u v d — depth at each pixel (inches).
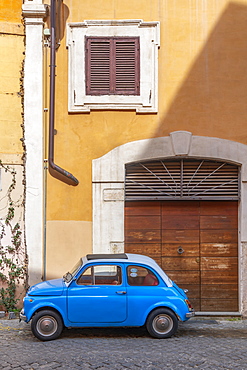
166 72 389.7
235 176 390.6
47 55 389.1
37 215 375.2
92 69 391.5
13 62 381.1
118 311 291.9
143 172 391.5
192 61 389.4
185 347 275.6
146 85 389.1
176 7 391.9
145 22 389.7
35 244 373.7
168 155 383.6
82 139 388.5
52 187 382.6
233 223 389.7
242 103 385.1
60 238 380.2
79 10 393.4
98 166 385.1
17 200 376.2
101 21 390.9
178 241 389.4
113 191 385.1
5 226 374.0
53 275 376.8
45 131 386.3
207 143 382.6
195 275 386.9
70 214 382.6
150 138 386.0
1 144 376.2
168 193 389.4
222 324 351.3
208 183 390.3
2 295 369.4
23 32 383.2
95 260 302.4
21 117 379.9
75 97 388.8
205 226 390.0
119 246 382.3
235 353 263.1
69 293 291.4
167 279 303.7
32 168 377.4
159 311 296.2
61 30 391.5
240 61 387.2
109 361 245.1
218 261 387.5
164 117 387.2
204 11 390.6
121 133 388.2
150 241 389.1
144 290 295.7
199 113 385.7
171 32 391.2
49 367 235.3
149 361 245.6
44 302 288.2
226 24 389.4
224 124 384.8
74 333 311.3
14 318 357.7
